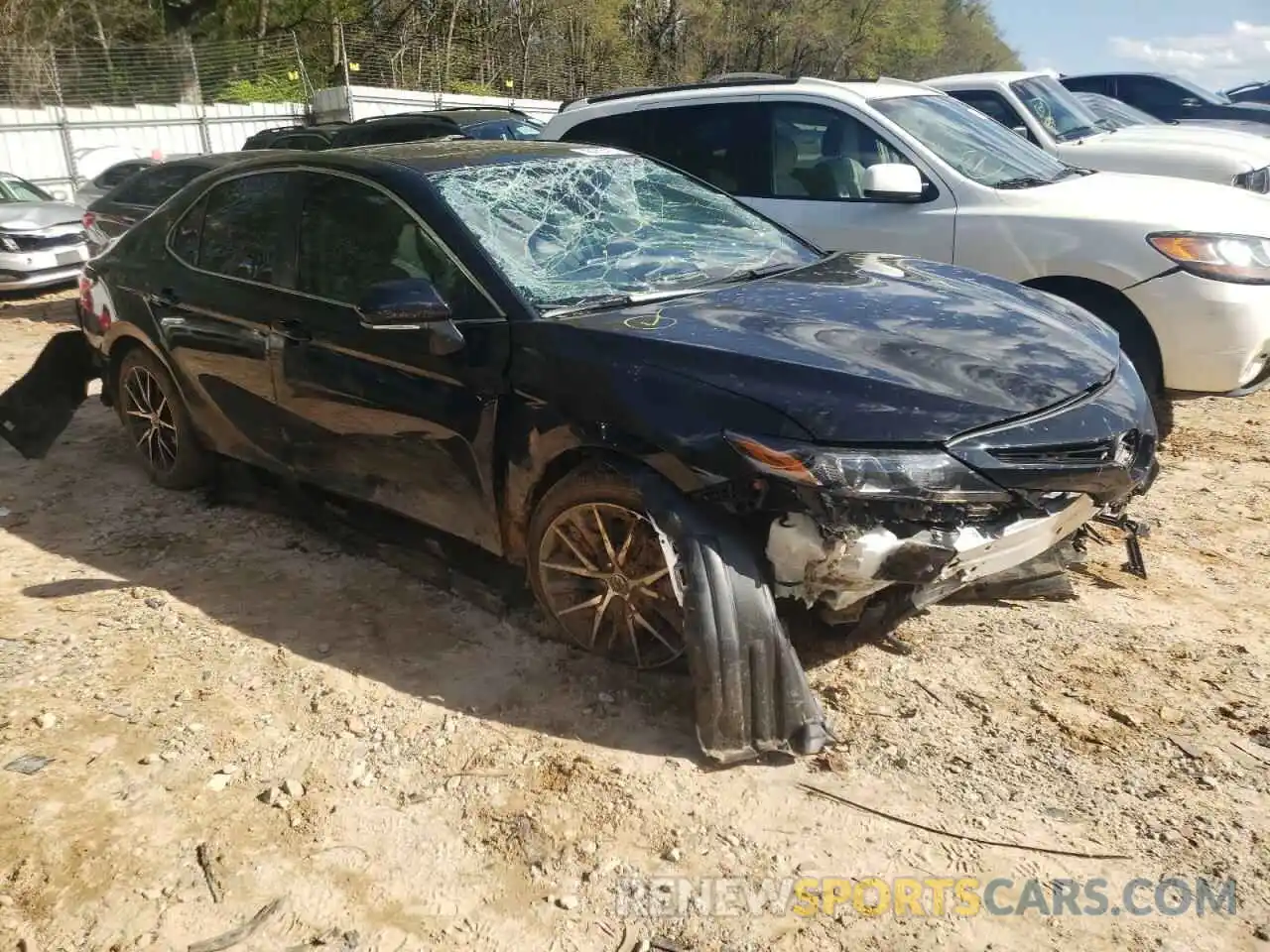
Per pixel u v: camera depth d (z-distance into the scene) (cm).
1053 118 892
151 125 2230
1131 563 409
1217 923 239
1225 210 536
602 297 356
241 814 275
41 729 311
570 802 279
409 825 271
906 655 351
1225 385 514
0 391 700
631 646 331
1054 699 326
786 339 314
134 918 240
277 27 3117
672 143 674
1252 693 330
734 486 285
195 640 363
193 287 450
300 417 408
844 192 611
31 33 2788
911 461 279
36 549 442
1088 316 387
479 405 341
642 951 232
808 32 3944
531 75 3148
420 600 391
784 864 259
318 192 408
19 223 1148
